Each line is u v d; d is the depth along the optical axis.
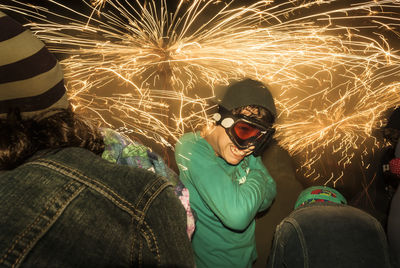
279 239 1.15
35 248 0.48
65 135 0.62
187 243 0.65
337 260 1.02
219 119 1.27
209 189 1.25
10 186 0.52
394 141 1.32
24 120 0.59
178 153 1.38
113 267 0.53
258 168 1.49
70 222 0.52
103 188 0.57
